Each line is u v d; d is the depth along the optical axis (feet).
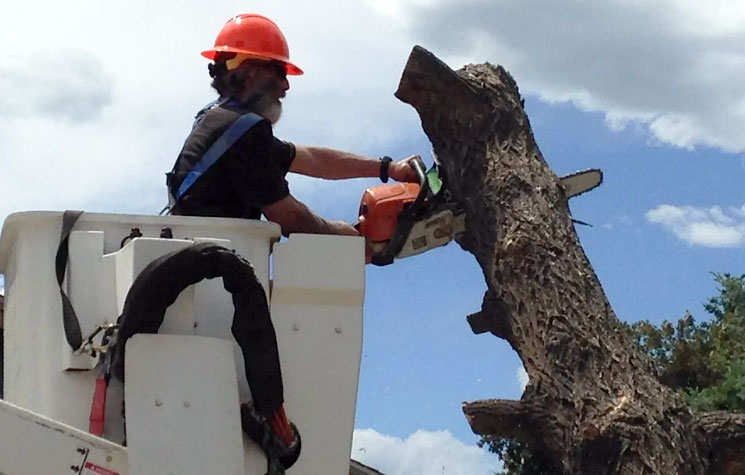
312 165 13.15
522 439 15.35
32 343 9.26
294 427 9.18
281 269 9.52
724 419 14.49
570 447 14.57
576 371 14.60
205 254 8.71
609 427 14.15
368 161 13.39
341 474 9.37
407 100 15.88
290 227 10.72
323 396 9.45
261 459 9.10
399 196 13.24
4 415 8.05
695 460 14.15
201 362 8.66
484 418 15.30
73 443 8.21
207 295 9.23
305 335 9.50
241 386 9.23
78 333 9.04
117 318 9.00
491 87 15.94
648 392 14.42
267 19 11.85
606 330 14.80
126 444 8.54
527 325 15.01
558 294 14.85
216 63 11.56
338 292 9.59
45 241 9.37
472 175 15.57
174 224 9.45
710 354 41.27
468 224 15.57
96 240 9.31
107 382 8.87
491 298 15.85
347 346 9.55
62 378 9.14
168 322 8.90
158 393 8.51
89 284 9.24
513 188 15.37
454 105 15.67
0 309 13.08
